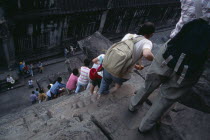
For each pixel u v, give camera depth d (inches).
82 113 134.6
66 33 722.8
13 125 163.6
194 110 119.0
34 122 164.1
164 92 87.8
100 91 144.7
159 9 992.2
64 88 339.3
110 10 768.3
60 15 633.6
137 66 126.5
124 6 791.7
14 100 570.6
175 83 81.7
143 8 893.2
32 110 222.8
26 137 123.2
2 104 551.8
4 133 149.3
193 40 69.6
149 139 105.0
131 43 105.3
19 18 542.9
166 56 76.5
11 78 586.6
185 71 72.4
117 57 104.6
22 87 616.7
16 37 594.6
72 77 273.9
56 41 721.0
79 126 106.3
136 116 119.3
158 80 90.4
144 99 110.0
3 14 505.0
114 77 120.0
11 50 601.3
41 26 621.9
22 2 521.0
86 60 234.4
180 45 72.6
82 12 685.3
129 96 137.6
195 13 73.5
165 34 1128.8
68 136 95.8
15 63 651.5
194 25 70.7
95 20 767.1
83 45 315.3
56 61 743.7
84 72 230.8
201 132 107.6
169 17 1131.9
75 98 194.1
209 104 115.3
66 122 119.0
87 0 676.7
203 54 69.6
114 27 884.6
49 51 731.4
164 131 108.1
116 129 109.7
